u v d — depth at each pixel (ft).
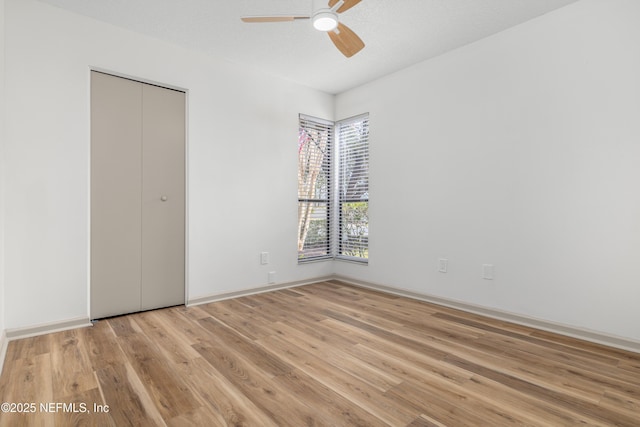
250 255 12.00
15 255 7.68
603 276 7.64
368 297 11.68
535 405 5.23
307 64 11.61
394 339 7.86
